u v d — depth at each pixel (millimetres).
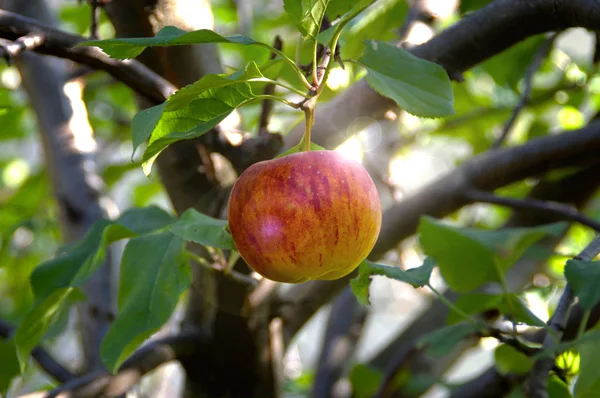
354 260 607
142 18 757
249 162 754
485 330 714
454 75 783
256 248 604
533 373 637
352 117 799
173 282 686
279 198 598
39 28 702
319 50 664
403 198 907
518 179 898
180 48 774
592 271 650
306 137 611
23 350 702
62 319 814
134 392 996
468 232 724
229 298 819
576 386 621
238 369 863
